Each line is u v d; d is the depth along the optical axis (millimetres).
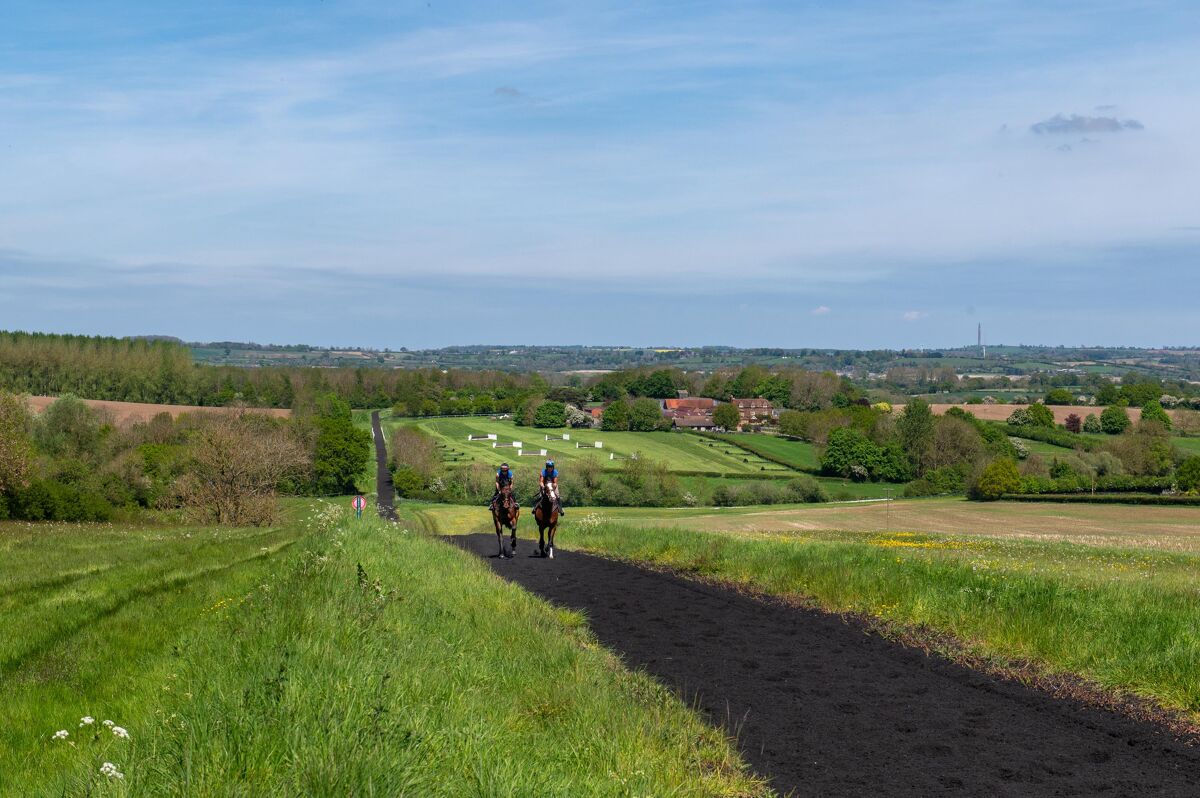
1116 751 8930
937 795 7852
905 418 116188
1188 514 72312
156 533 35812
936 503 89875
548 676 10320
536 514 25078
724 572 20328
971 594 14820
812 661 12477
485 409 193875
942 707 10359
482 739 7176
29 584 17766
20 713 8820
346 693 7422
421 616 12352
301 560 16797
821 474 115625
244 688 7520
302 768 5918
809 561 19094
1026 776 8289
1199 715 9891
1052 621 13023
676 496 99562
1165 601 14250
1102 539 51312
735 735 9328
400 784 5852
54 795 6156
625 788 6945
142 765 6141
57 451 78438
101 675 10242
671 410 185375
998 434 120188
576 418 163625
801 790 7938
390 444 139625
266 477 54594
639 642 13680
